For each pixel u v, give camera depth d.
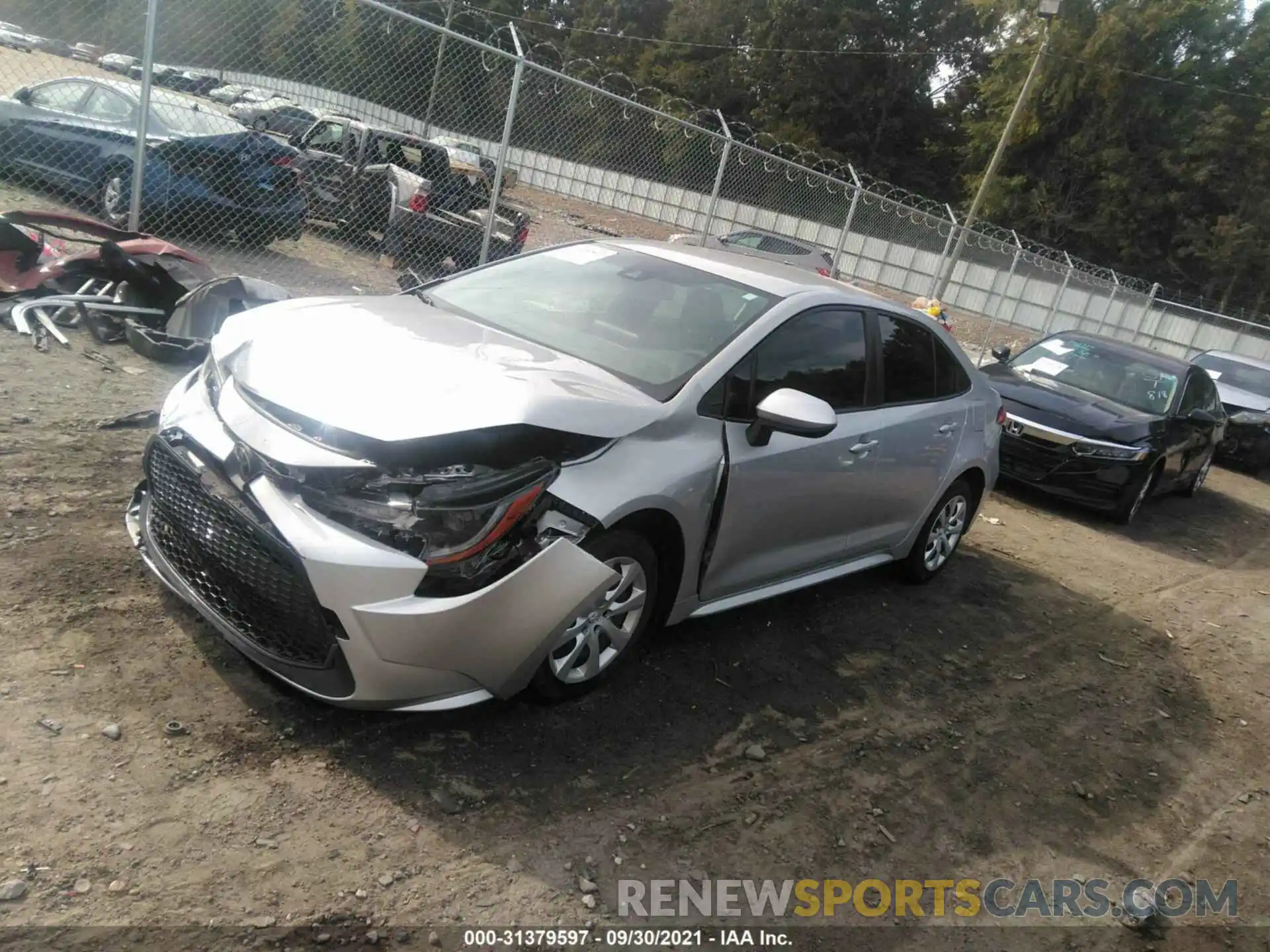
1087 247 47.91
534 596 3.11
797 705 4.23
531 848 2.96
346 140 10.92
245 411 3.15
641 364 3.89
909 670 4.88
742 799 3.48
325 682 3.00
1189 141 45.53
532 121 11.05
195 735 3.04
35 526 4.01
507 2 49.97
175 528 3.30
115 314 6.63
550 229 12.99
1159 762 4.57
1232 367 16.16
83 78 8.53
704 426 3.77
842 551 4.97
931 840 3.55
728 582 4.17
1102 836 3.85
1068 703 4.98
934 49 51.31
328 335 3.51
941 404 5.35
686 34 52.47
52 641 3.29
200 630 3.55
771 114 51.59
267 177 9.45
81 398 5.58
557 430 3.20
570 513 3.20
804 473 4.26
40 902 2.36
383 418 2.99
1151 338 27.34
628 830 3.16
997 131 48.38
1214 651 6.30
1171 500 11.20
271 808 2.84
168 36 8.45
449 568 2.95
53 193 9.20
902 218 16.89
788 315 4.28
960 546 7.20
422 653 2.95
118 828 2.63
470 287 4.57
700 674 4.24
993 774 4.10
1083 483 8.83
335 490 2.94
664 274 4.54
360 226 10.80
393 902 2.63
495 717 3.52
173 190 8.88
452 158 10.24
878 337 4.88
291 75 9.12
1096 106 46.56
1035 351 10.40
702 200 14.88
